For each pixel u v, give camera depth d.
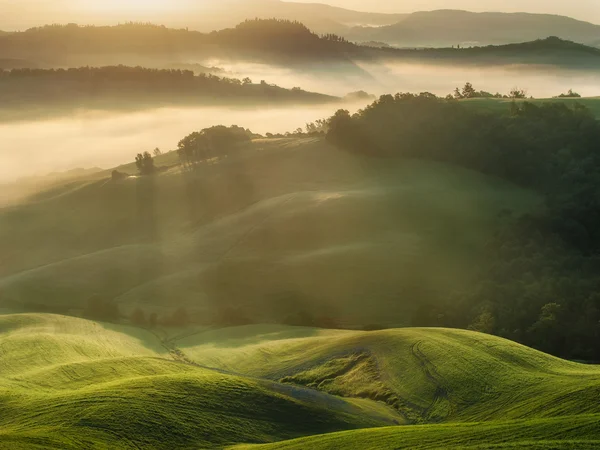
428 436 45.06
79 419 52.12
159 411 54.59
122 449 48.12
